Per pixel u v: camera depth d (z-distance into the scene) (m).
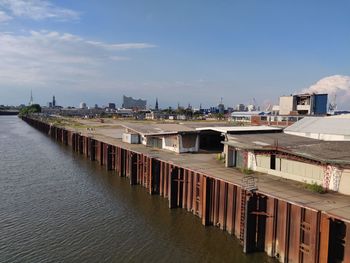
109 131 104.75
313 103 115.31
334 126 51.88
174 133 56.72
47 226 36.31
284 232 27.83
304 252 26.27
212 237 33.59
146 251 30.95
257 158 40.25
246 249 29.83
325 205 26.83
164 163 46.44
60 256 29.84
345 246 23.62
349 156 32.97
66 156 83.25
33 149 95.19
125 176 59.88
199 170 40.22
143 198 46.31
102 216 39.47
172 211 41.09
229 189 33.91
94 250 31.05
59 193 48.78
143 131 67.62
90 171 64.56
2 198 45.94
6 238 33.19
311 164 33.88
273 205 29.05
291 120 101.56
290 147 38.16
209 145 62.34
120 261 29.14
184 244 32.28
